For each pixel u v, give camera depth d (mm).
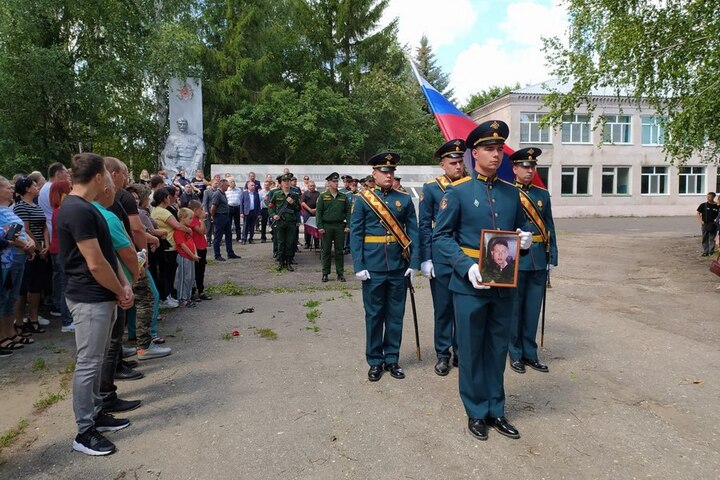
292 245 11055
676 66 11133
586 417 3986
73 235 3377
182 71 20406
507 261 3537
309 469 3271
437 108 7156
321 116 25531
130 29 20625
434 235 3877
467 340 3691
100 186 3600
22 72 17328
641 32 11344
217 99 25219
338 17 28422
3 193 5691
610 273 10875
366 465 3312
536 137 32188
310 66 28391
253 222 15711
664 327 6555
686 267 11539
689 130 10648
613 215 33375
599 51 12828
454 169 5277
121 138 22719
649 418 3959
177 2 21562
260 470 3268
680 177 34125
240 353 5527
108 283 3453
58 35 19609
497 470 3240
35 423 3959
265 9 26516
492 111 33969
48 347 5734
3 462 3398
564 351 5598
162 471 3273
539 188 5406
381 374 4879
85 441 3510
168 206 7688
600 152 32906
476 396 3725
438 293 5055
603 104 32156
